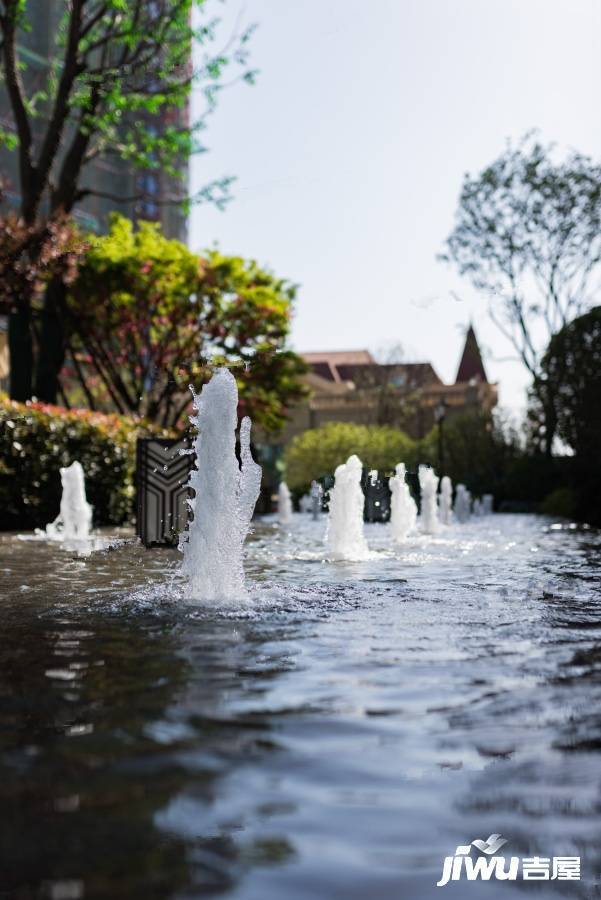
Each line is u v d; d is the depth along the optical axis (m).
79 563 9.38
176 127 26.83
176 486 12.63
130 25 23.34
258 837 2.12
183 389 26.22
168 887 1.85
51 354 23.50
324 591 6.88
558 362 34.81
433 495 20.36
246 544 13.45
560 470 40.44
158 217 74.62
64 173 23.83
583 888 1.89
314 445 51.47
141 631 4.95
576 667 4.00
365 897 1.85
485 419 53.44
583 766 2.64
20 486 16.27
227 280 25.58
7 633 4.90
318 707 3.29
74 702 3.36
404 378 64.31
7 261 18.95
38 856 1.98
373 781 2.50
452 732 2.98
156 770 2.56
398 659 4.18
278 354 26.52
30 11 57.78
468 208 42.16
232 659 4.17
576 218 40.97
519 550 12.43
